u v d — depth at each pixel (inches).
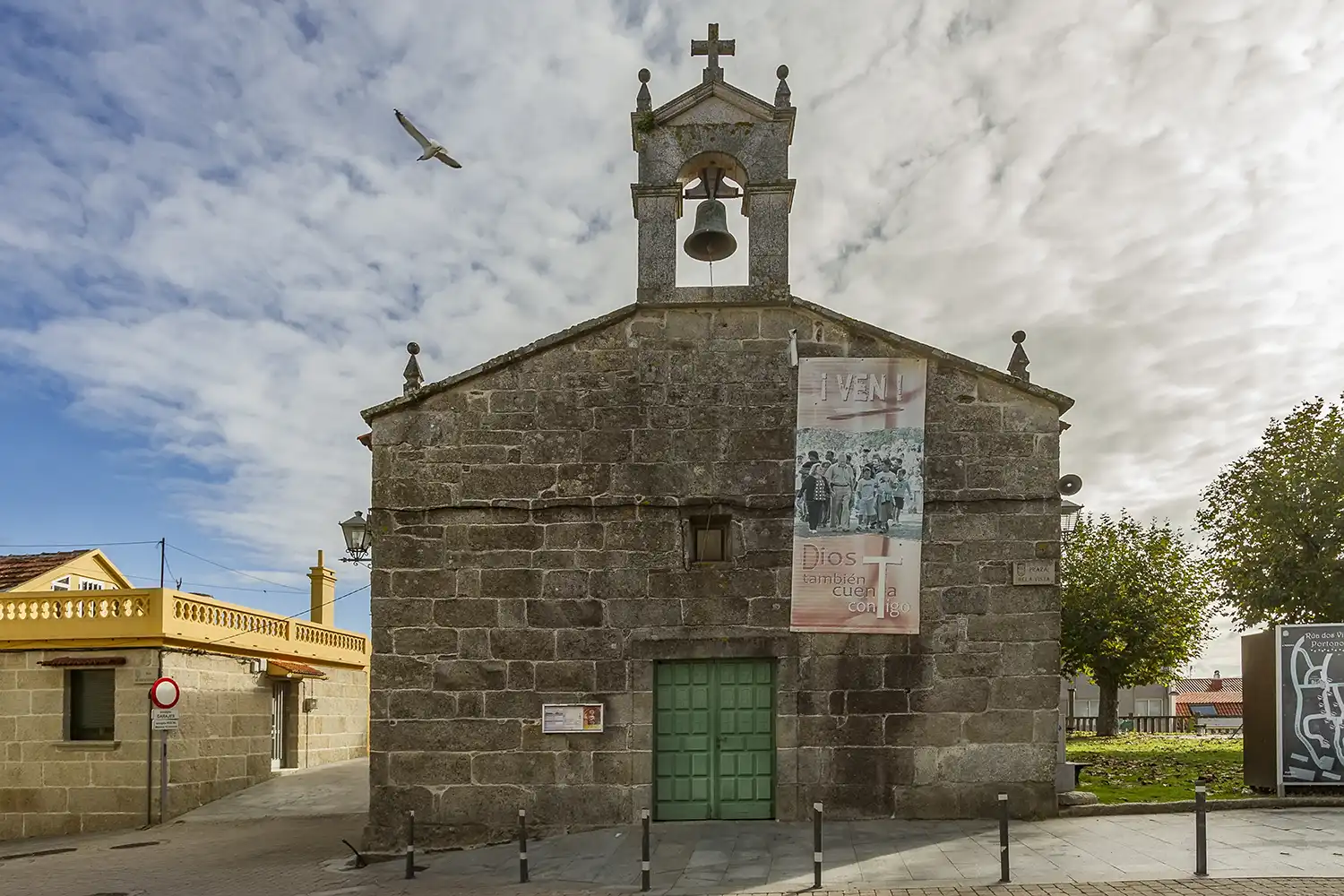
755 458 596.1
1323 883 415.5
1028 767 565.9
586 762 573.6
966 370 598.2
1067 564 1380.4
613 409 602.9
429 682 581.9
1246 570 995.3
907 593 580.1
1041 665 572.1
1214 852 473.7
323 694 1118.4
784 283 609.9
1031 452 590.6
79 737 850.8
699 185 653.3
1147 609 1318.9
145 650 837.2
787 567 587.2
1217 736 1433.3
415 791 573.3
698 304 607.5
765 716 584.7
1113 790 661.9
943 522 586.9
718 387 603.2
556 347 609.6
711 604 584.4
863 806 567.2
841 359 602.2
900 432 593.9
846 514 588.4
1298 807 575.8
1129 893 409.7
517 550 591.8
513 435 602.5
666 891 454.3
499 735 577.0
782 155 623.2
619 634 583.5
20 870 629.9
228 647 924.0
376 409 601.6
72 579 1194.6
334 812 829.8
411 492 598.9
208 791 884.0
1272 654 608.1
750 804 577.3
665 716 585.9
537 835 568.1
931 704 573.0
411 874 515.5
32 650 849.5
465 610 587.5
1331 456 946.1
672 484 594.6
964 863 473.4
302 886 516.4
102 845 729.6
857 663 577.3
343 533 708.0
